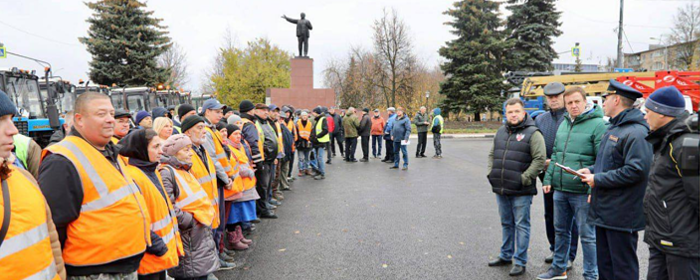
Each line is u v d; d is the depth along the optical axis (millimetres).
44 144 10680
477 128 30234
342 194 8656
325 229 6086
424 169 12148
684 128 2617
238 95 38906
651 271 2918
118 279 2498
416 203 7727
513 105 4438
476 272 4430
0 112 1797
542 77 20500
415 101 35938
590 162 3988
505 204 4559
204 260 3557
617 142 3453
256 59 44469
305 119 10797
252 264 4723
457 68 30516
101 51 31000
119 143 3033
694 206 2572
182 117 5496
